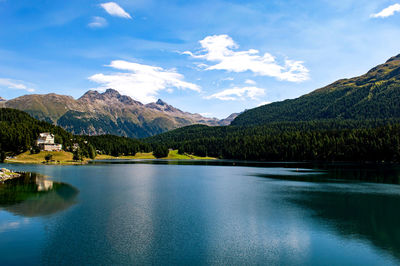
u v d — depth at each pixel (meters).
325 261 33.16
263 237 40.78
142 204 61.25
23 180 97.62
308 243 38.66
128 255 33.81
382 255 34.88
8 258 32.53
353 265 32.22
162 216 51.34
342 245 38.00
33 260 32.09
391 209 57.72
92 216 50.44
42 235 40.06
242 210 56.41
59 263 31.44
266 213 54.09
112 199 66.44
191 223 47.09
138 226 44.97
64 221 47.00
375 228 45.06
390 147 192.62
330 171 144.38
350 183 97.31
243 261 32.81
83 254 33.88
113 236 40.16
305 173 134.88
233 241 39.09
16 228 43.03
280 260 33.28
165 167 185.62
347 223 47.72
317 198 69.25
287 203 63.50
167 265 31.36
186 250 35.69
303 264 32.25
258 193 76.88
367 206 60.47
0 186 83.06
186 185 93.00
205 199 67.88
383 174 127.12
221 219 49.69
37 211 53.44
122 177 115.56
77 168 162.38
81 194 72.44
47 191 76.00
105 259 32.62
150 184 94.62
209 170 160.12
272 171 149.38
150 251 35.12
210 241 38.94
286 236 41.31
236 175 128.25
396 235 41.94
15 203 59.97
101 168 166.75
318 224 47.03
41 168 154.38
